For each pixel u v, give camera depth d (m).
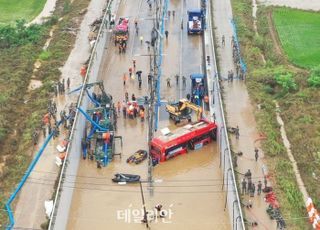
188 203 117.62
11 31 198.38
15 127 142.12
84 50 185.50
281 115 148.62
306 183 121.25
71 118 137.25
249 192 114.81
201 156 133.12
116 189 121.81
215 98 150.00
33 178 121.44
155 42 181.75
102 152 130.00
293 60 176.25
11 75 167.12
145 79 165.50
